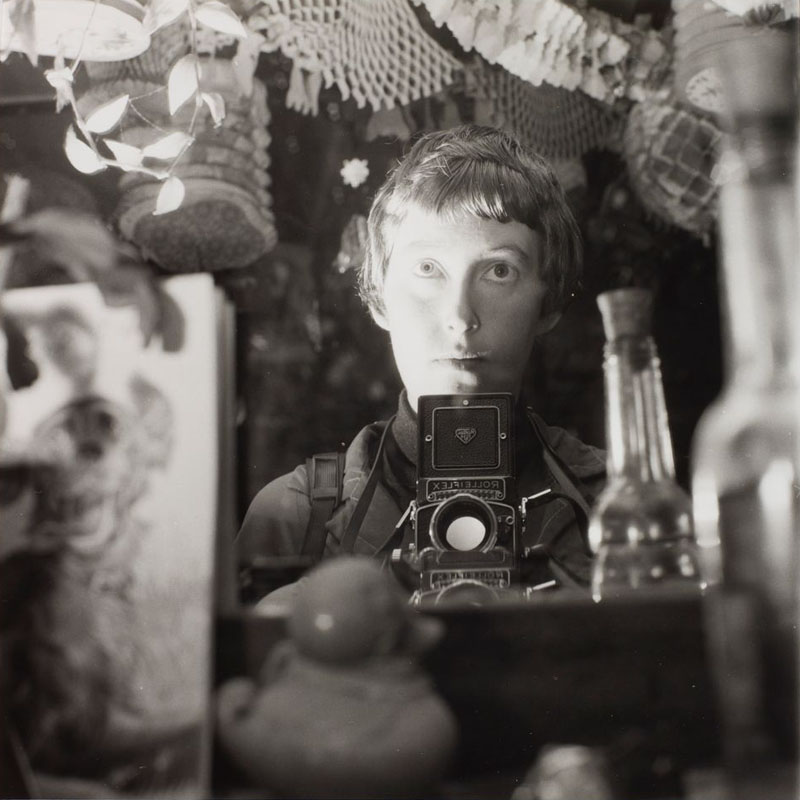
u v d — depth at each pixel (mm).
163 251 1118
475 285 1100
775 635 497
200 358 530
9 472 523
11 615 511
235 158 1068
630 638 502
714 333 1146
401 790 480
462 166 1102
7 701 501
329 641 477
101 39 859
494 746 499
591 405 1176
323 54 1070
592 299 1177
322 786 475
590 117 1140
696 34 930
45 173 1019
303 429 1210
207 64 1027
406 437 1088
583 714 500
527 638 502
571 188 1175
